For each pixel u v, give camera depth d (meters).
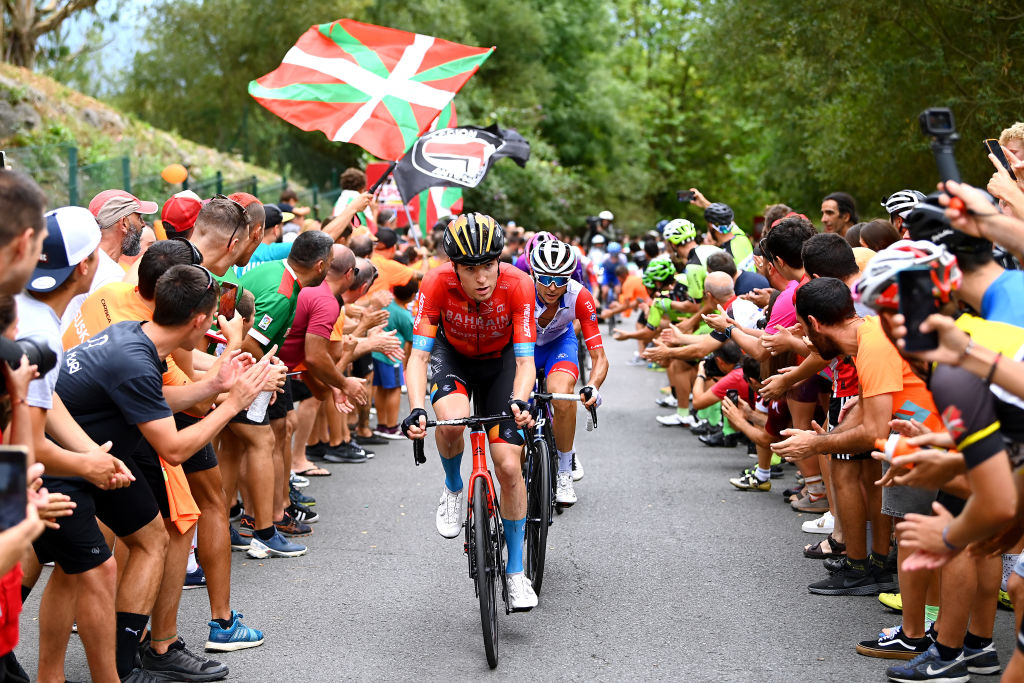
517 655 4.29
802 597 5.01
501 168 28.06
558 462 6.46
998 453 2.54
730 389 8.02
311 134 26.31
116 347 3.62
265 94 7.92
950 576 3.79
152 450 4.04
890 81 13.02
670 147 43.84
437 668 4.15
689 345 8.14
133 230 4.97
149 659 4.06
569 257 5.64
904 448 3.34
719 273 7.77
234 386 3.75
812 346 4.49
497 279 4.59
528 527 5.09
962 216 2.89
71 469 3.35
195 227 4.54
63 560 3.50
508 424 4.58
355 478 7.93
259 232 5.00
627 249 20.39
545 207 28.75
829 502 6.21
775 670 4.08
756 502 7.02
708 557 5.71
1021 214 3.96
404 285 9.46
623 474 7.93
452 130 9.13
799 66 14.25
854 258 4.90
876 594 5.01
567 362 6.16
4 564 2.27
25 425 2.72
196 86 25.42
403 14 26.78
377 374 9.59
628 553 5.80
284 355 6.24
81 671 4.12
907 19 13.10
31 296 3.44
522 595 4.60
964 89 12.63
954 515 3.56
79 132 17.22
